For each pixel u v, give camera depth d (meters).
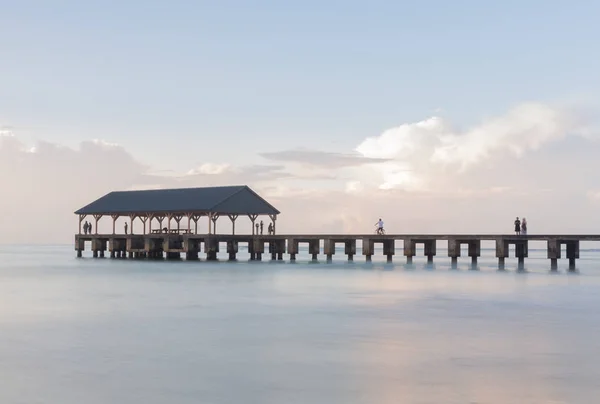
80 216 88.12
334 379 16.80
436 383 16.38
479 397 15.18
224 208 76.31
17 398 15.12
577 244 62.81
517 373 17.36
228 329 24.52
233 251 79.19
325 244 73.25
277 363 18.55
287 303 33.31
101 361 18.78
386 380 16.67
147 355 19.59
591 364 18.44
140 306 32.09
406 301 34.12
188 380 16.67
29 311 30.09
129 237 83.25
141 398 15.12
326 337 22.73
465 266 68.31
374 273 56.91
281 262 76.31
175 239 79.25
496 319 27.23
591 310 30.20
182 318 27.61
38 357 19.33
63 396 15.28
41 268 69.31
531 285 44.12
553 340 22.11
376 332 23.81
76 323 26.11
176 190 84.06
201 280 49.00
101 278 51.66
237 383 16.39
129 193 88.00
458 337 22.77
